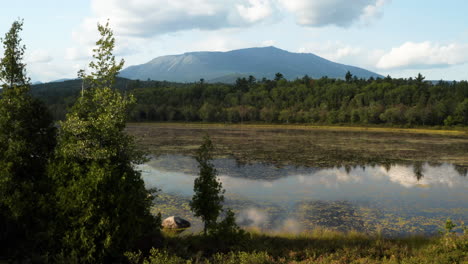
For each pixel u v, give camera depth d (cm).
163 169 3359
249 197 2344
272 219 1870
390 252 1156
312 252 1141
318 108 14112
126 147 1100
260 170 3409
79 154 1020
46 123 1111
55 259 910
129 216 998
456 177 3173
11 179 988
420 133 9362
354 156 4525
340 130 10519
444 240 1159
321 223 1819
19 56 1084
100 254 938
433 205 2203
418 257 1055
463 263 944
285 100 16562
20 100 1037
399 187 2728
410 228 1755
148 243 1131
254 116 13800
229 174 3177
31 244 997
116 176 1016
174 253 1037
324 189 2623
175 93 17438
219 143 6041
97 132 1038
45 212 1005
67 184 1009
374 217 1938
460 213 2031
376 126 11700
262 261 999
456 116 10744
